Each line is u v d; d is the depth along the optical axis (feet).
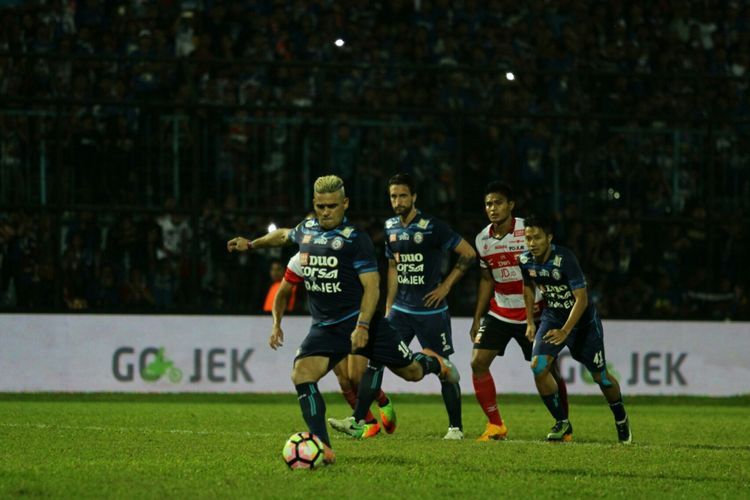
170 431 78.07
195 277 127.65
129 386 124.88
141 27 156.66
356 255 56.54
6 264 125.90
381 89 144.66
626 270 136.05
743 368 133.69
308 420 56.34
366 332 56.29
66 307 126.21
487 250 78.74
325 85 144.77
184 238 129.80
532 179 134.21
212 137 129.70
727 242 137.08
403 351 62.18
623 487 51.39
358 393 72.49
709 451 68.74
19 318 123.65
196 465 56.75
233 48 158.51
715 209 136.56
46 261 126.41
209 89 141.49
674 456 65.00
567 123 135.03
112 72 140.56
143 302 128.77
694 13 177.37
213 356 126.00
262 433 77.30
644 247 136.46
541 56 165.37
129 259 129.08
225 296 130.31
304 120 130.82
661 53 171.53
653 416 106.93
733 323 134.00
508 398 127.85
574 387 130.00
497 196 77.30
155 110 129.29
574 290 71.82
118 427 81.82
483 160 133.49
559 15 172.76
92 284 127.85
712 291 136.67
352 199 132.16
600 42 171.73
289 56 157.38
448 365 73.56
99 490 47.50
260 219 130.93
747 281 137.39
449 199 133.90
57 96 132.16
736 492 50.72
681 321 132.87
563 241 134.00
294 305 130.00
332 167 131.75
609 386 74.74
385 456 61.72
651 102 143.64
